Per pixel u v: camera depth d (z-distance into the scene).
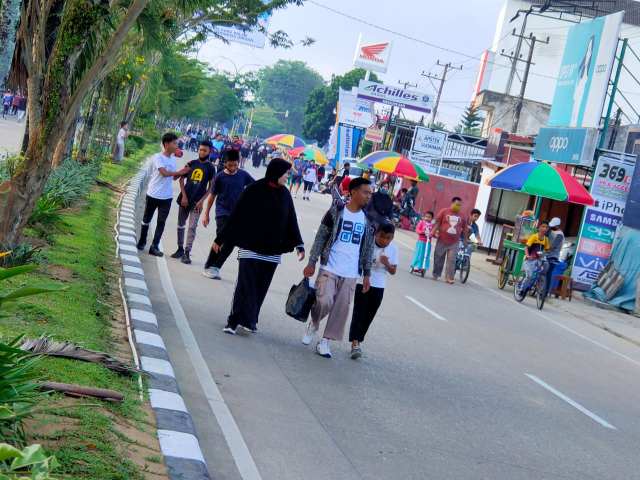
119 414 6.48
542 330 17.84
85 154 26.84
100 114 28.59
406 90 65.69
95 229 16.31
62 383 6.41
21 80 12.30
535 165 25.53
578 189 25.08
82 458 5.30
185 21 26.69
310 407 8.60
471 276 26.78
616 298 25.25
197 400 8.02
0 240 10.38
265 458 6.90
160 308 11.70
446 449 8.05
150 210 16.42
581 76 30.00
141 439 6.21
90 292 10.48
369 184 10.77
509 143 39.44
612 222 26.69
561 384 12.29
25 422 5.63
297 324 12.73
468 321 16.70
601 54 28.84
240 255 11.08
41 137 10.34
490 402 10.28
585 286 26.86
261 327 12.06
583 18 73.12
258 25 28.12
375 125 78.88
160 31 16.80
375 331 13.62
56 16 10.99
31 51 10.65
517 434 9.05
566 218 32.38
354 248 10.86
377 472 7.08
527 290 22.12
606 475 8.18
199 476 5.88
